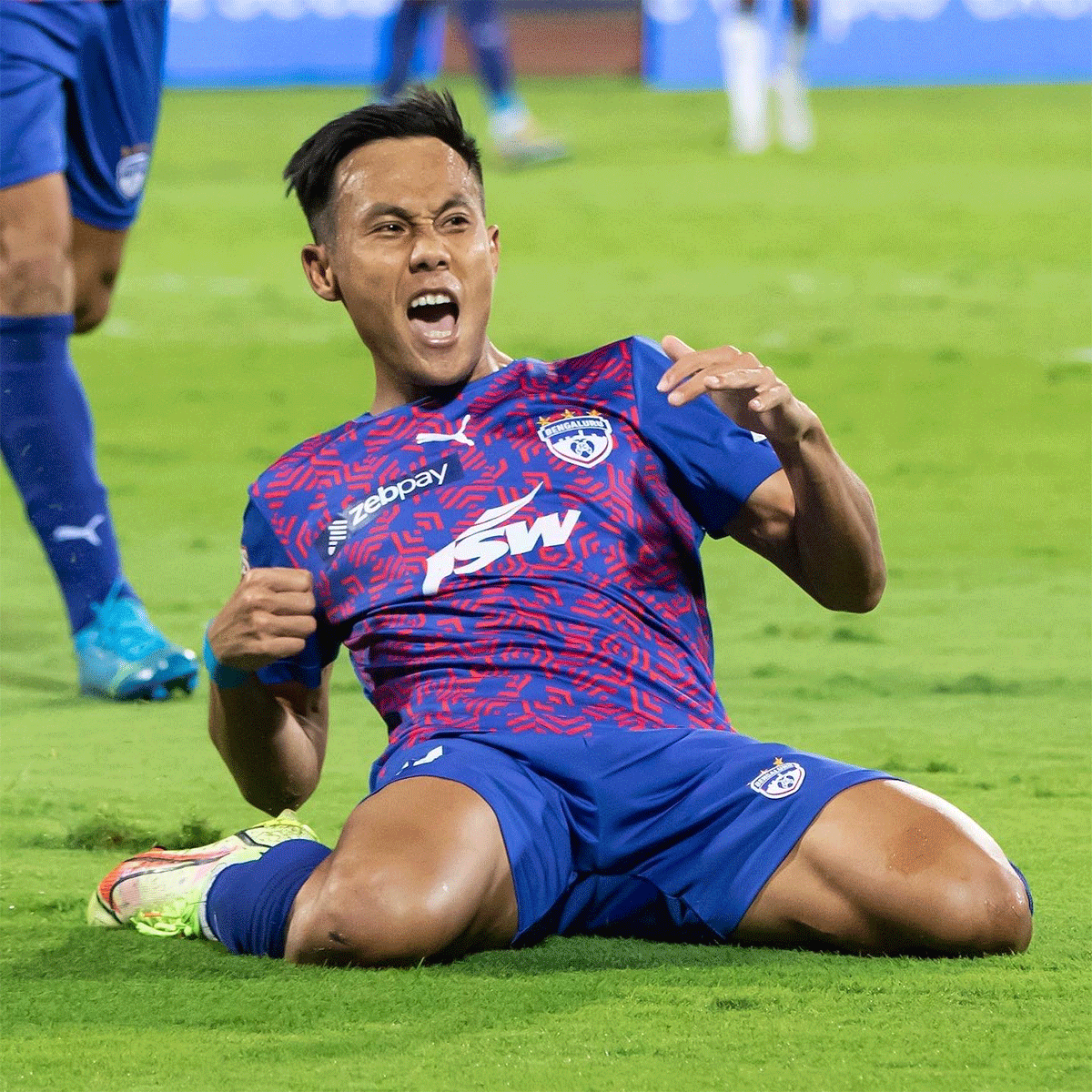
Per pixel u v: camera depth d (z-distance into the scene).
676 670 11.70
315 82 110.19
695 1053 8.98
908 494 29.33
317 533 12.11
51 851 13.55
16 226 19.33
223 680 11.62
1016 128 85.19
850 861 10.52
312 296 51.22
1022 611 22.09
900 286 50.84
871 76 109.88
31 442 19.11
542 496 11.88
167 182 72.19
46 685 19.48
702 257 55.75
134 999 10.05
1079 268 53.62
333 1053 9.09
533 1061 8.90
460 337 12.24
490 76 75.31
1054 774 15.19
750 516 12.00
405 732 11.55
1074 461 31.86
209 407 37.28
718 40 110.94
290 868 10.99
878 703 17.80
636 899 11.20
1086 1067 8.73
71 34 19.73
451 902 10.38
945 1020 9.45
